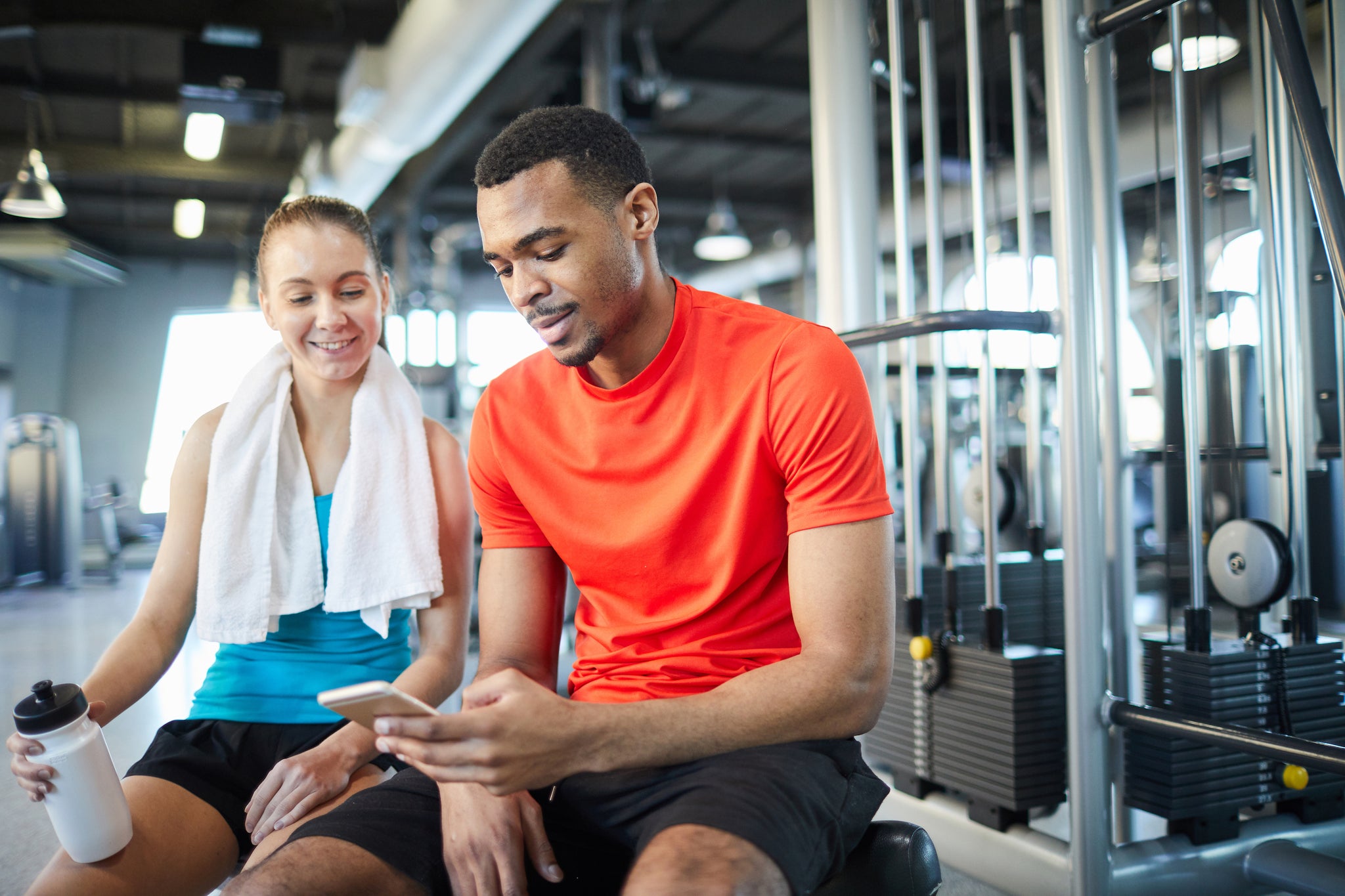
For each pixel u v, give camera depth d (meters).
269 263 1.36
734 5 5.84
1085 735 1.62
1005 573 2.35
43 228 9.98
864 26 2.47
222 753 1.28
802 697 0.97
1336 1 1.88
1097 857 1.61
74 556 7.94
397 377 1.46
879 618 1.02
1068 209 1.65
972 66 1.96
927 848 1.04
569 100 5.68
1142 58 4.66
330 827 1.01
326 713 1.34
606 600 1.19
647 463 1.13
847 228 2.44
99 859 1.09
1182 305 1.72
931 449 4.48
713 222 8.29
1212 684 1.65
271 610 1.35
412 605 1.37
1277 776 1.74
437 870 1.03
